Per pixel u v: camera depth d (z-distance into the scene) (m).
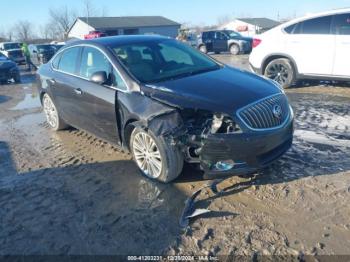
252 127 3.81
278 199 3.80
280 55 8.75
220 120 3.80
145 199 4.00
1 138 6.55
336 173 4.25
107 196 4.14
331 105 7.20
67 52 5.91
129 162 5.00
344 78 8.02
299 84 9.38
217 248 3.15
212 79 4.48
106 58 4.93
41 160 5.34
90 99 5.07
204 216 3.61
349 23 7.79
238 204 3.77
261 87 4.29
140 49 5.10
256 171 4.30
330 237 3.17
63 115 6.15
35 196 4.27
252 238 3.24
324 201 3.71
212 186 4.08
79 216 3.79
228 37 24.91
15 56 25.05
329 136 5.45
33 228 3.64
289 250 3.06
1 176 4.89
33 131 6.83
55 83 5.98
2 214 3.94
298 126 6.01
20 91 12.30
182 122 3.91
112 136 4.94
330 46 8.00
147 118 4.09
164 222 3.57
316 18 8.20
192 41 32.12
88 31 55.69
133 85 4.47
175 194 4.05
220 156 3.80
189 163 4.33
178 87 4.25
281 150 4.19
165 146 3.98
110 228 3.54
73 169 4.93
